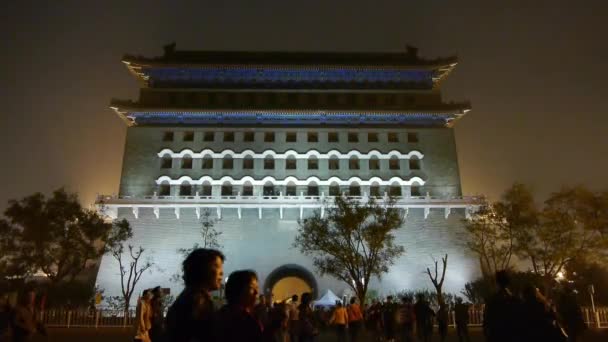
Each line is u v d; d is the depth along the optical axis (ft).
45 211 170.09
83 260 173.06
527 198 164.86
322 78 239.50
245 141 223.30
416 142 227.61
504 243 187.62
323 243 156.46
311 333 57.57
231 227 209.67
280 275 202.18
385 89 237.04
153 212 210.79
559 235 159.12
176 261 203.41
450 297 179.42
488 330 28.94
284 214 212.23
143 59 229.86
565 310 50.42
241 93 235.20
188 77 237.25
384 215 167.63
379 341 86.02
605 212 162.91
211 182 216.33
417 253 208.64
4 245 166.09
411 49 253.44
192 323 17.10
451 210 216.54
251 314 18.75
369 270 151.64
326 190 216.95
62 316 143.84
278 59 248.73
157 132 224.12
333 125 228.02
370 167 222.89
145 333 46.55
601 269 170.81
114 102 221.25
